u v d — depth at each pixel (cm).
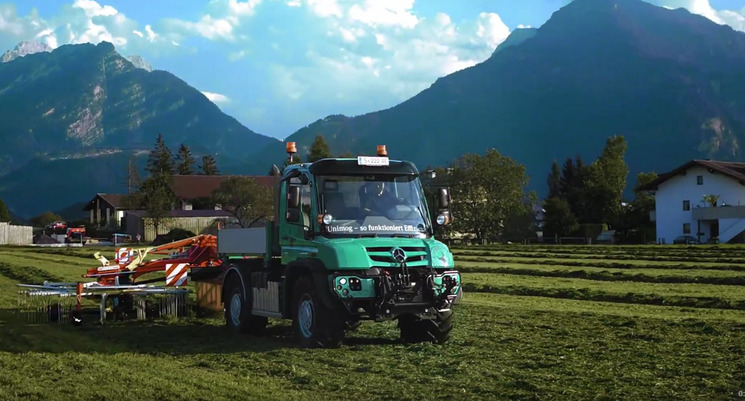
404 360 1193
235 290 1645
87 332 1628
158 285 2041
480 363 1161
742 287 2836
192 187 12962
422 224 1409
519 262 4519
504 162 9675
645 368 1115
